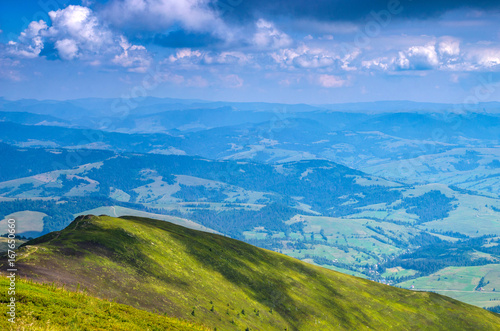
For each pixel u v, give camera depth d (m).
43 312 50.84
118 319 60.56
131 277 109.69
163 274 127.81
